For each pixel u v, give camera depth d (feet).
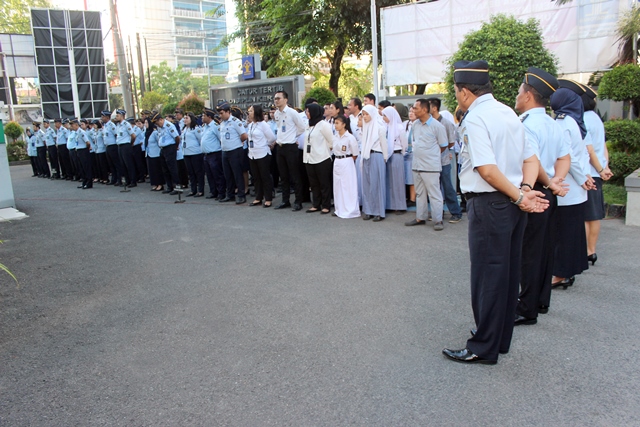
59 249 22.38
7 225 28.14
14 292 16.80
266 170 30.30
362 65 105.50
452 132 23.90
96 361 11.76
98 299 15.90
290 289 16.01
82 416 9.57
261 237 22.86
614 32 31.86
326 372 10.84
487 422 8.95
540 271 12.85
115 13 61.62
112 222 28.07
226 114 31.37
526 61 29.22
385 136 24.63
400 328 12.92
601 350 11.48
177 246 21.97
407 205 29.25
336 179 26.66
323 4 59.62
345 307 14.39
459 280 16.30
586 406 9.36
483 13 36.35
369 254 19.52
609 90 27.71
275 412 9.45
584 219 14.80
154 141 39.47
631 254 18.19
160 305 15.14
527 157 10.94
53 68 77.10
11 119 93.40
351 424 9.00
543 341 12.03
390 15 40.16
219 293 15.92
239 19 77.46
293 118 28.37
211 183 34.83
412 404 9.57
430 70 39.40
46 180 53.88
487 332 10.81
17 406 10.00
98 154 46.62
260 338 12.61
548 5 33.86
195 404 9.81
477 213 10.57
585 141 14.97
